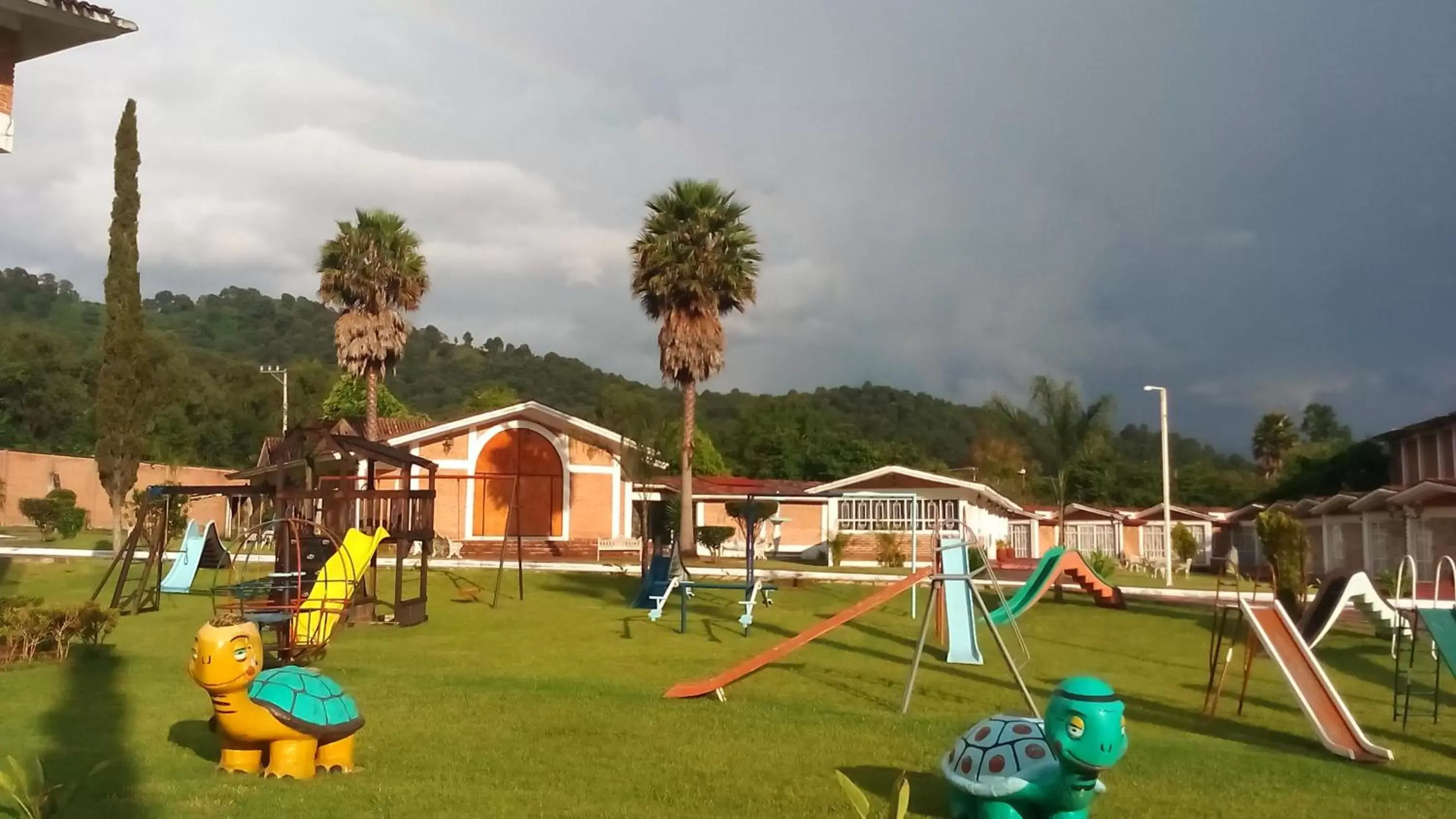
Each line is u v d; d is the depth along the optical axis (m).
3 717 10.05
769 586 21.83
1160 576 42.25
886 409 115.31
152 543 24.19
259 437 70.56
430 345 131.88
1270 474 76.81
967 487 42.56
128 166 32.34
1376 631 19.88
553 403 112.44
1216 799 8.35
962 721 11.40
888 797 8.01
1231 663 17.66
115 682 12.13
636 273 33.66
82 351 72.00
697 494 41.66
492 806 7.36
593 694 12.14
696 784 8.25
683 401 34.22
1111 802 8.09
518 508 26.14
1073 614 24.38
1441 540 30.38
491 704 11.34
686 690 12.44
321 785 7.80
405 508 20.44
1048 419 33.72
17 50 14.19
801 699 13.04
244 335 130.38
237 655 7.81
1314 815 8.05
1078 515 55.41
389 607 22.88
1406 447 42.41
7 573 27.11
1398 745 11.97
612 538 38.31
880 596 13.42
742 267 33.41
